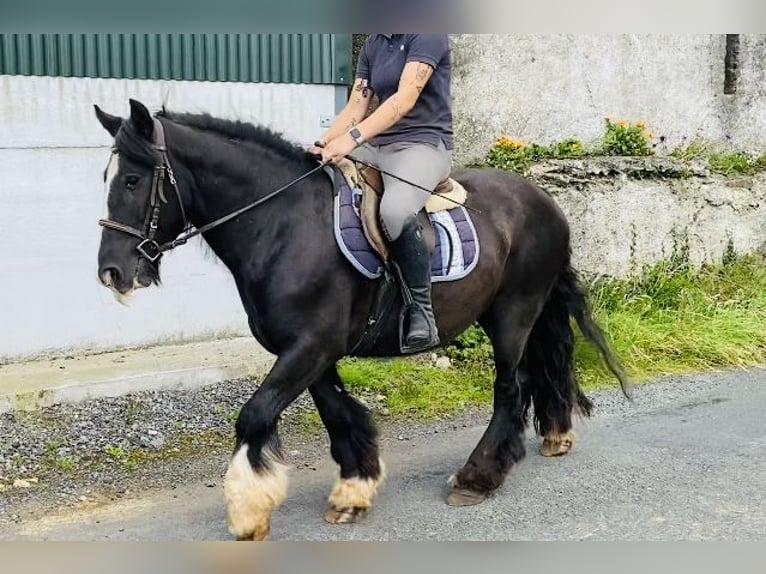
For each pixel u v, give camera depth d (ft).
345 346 13.57
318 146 13.73
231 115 22.34
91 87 20.67
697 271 28.02
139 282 12.41
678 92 29.76
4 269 20.06
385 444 18.13
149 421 18.45
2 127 19.79
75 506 15.01
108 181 12.31
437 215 14.44
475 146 25.40
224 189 12.99
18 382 18.93
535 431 18.12
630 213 26.37
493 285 15.03
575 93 27.27
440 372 22.00
